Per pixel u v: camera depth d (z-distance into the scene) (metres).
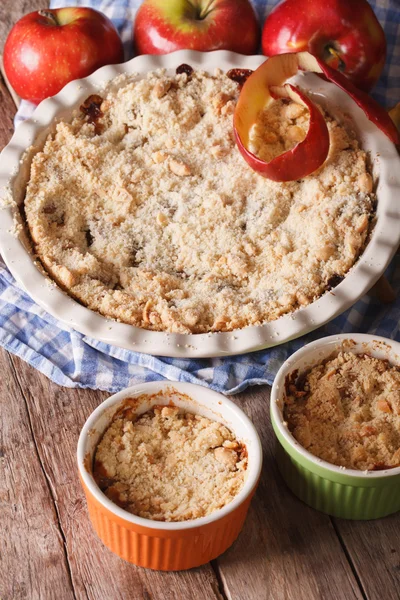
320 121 0.70
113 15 0.86
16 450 0.63
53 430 0.64
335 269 0.68
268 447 0.63
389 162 0.72
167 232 0.71
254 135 0.74
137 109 0.76
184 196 0.72
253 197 0.72
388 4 0.85
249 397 0.66
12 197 0.70
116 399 0.59
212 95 0.76
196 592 0.58
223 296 0.67
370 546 0.60
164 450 0.59
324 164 0.72
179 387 0.60
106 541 0.58
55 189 0.71
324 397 0.60
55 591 0.58
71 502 0.61
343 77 0.72
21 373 0.66
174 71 0.77
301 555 0.59
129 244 0.70
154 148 0.74
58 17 0.79
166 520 0.56
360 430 0.59
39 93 0.79
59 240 0.69
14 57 0.78
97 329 0.65
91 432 0.58
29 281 0.66
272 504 0.61
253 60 0.77
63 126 0.74
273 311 0.66
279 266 0.68
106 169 0.73
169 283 0.68
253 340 0.64
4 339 0.67
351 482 0.57
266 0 0.86
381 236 0.69
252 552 0.59
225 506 0.55
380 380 0.61
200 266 0.69
